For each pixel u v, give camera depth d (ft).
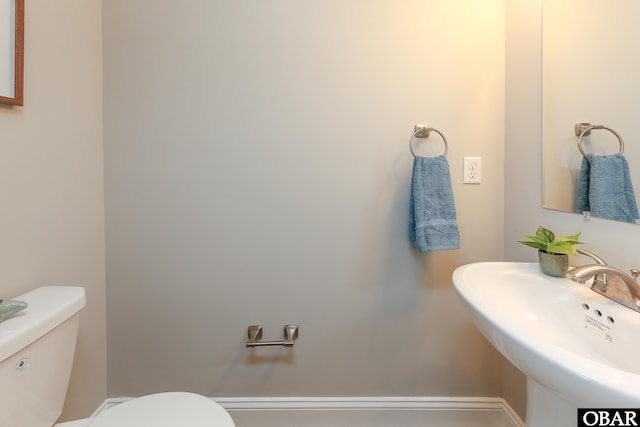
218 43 3.86
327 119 3.94
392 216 4.03
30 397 2.38
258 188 3.97
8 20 2.59
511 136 3.88
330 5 3.86
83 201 3.57
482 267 3.01
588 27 2.80
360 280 4.09
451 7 3.91
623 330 2.08
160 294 4.02
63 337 2.71
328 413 4.14
